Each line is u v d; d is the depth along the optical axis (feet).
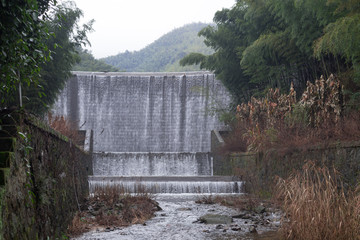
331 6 36.09
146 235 21.24
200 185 46.57
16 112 13.01
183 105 92.32
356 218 15.42
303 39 44.04
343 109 30.99
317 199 17.38
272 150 36.78
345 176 23.45
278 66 54.29
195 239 20.10
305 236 16.33
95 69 194.80
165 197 42.42
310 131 31.89
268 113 42.50
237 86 73.00
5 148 11.45
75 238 20.17
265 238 19.79
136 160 69.67
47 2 15.88
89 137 65.05
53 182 16.83
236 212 30.12
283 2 41.93
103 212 27.48
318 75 49.60
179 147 90.79
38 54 14.64
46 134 16.21
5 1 12.05
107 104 92.38
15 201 11.07
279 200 29.63
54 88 50.93
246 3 61.21
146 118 92.58
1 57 13.08
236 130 60.03
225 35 69.56
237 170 49.65
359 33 29.94
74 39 50.47
